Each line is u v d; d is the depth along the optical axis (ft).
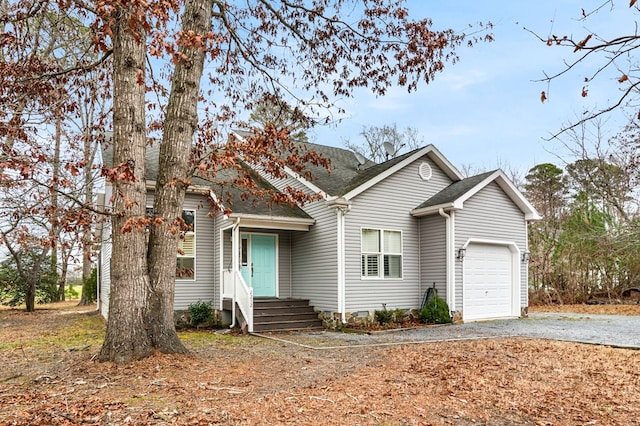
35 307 75.92
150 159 50.03
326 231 44.55
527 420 16.34
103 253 60.08
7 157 25.88
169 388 19.40
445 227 46.26
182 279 45.11
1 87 28.22
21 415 15.97
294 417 16.08
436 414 16.79
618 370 23.49
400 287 46.80
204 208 47.09
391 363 25.13
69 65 41.75
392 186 47.21
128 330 23.76
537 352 28.27
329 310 43.42
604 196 67.26
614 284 71.36
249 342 33.60
